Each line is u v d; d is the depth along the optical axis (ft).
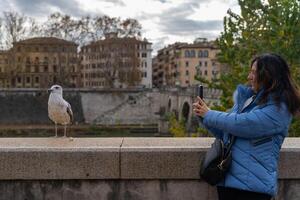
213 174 13.26
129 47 335.47
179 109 233.96
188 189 17.20
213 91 83.15
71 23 345.72
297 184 17.34
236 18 55.77
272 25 50.70
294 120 45.42
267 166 12.83
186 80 469.98
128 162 16.97
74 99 278.46
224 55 55.21
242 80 49.96
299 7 49.62
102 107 281.54
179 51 477.77
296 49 48.70
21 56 325.62
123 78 335.06
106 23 340.18
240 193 13.14
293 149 17.19
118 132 250.37
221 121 13.12
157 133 240.73
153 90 283.59
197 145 17.65
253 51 52.95
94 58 370.53
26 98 273.33
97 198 17.20
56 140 18.93
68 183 17.17
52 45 358.64
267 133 12.75
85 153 16.92
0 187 17.08
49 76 379.76
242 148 13.08
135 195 17.21
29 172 16.92
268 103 12.84
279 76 12.96
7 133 239.50
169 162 16.97
